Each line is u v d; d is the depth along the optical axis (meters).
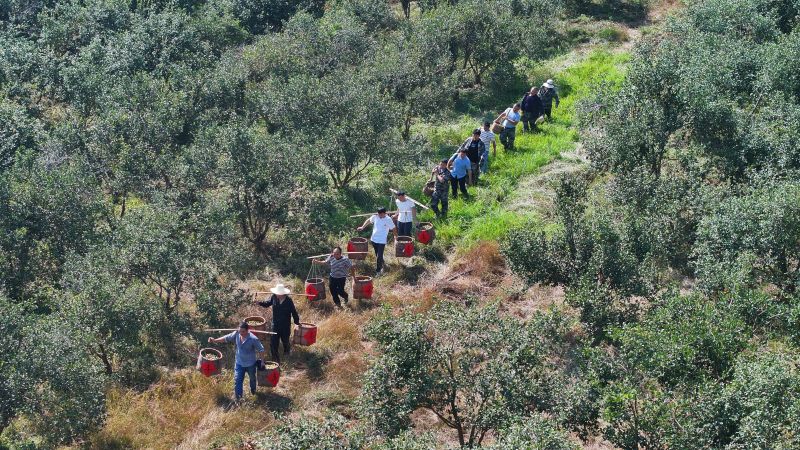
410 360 11.26
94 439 13.00
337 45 27.42
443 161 19.20
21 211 17.72
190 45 29.45
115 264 15.51
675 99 18.75
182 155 20.31
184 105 23.94
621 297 14.05
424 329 11.45
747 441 9.65
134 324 14.48
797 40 21.80
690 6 28.55
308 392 13.91
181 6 34.25
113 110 22.30
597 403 10.95
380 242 17.17
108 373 14.64
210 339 13.90
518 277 15.91
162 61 27.98
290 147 18.84
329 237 18.95
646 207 16.58
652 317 12.34
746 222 14.38
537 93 23.42
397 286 17.06
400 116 22.89
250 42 32.53
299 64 26.84
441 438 12.38
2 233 17.14
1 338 13.12
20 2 33.03
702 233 14.94
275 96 22.70
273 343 14.61
